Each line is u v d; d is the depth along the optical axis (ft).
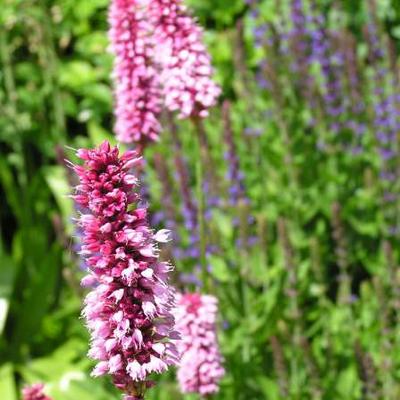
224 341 2.36
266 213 2.78
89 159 1.33
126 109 2.18
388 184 2.81
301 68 2.93
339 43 2.90
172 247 2.51
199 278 2.43
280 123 2.77
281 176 2.91
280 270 2.50
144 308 1.36
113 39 2.13
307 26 3.03
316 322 2.54
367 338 2.45
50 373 2.77
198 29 2.09
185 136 2.97
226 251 2.59
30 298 3.01
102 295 1.37
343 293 2.50
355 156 2.92
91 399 2.39
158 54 2.10
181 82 2.08
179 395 2.17
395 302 2.45
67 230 3.02
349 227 2.90
